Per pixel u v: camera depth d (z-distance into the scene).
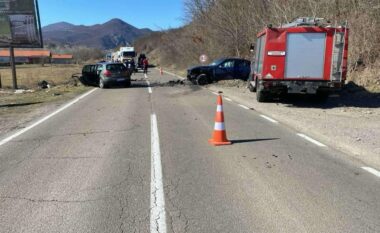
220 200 5.82
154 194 6.09
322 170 7.30
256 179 6.79
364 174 7.07
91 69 29.55
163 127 11.69
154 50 118.25
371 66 21.47
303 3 29.41
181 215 5.30
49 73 57.84
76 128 11.72
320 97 17.23
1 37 27.89
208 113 14.50
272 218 5.19
